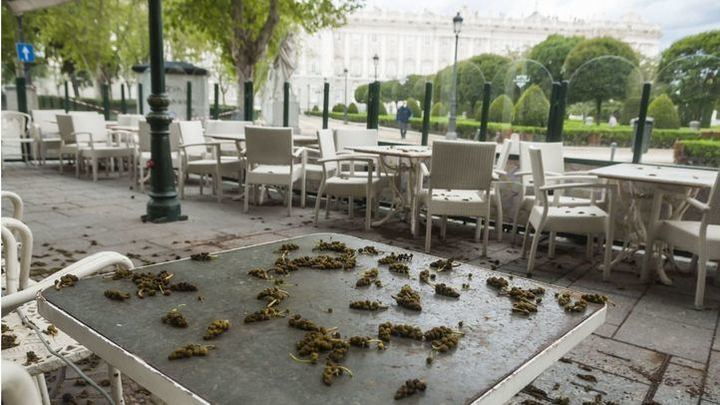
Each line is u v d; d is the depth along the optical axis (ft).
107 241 15.07
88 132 26.43
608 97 36.14
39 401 2.25
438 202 14.80
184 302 4.25
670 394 7.52
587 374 8.03
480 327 3.92
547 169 16.46
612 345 9.15
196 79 39.42
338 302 4.38
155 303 4.20
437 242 16.55
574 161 18.48
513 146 19.26
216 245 15.15
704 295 12.06
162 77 17.31
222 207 21.16
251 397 2.81
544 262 14.60
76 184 25.27
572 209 13.87
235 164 22.29
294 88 35.32
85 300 4.21
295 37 42.29
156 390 3.07
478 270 5.51
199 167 22.21
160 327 3.72
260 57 38.55
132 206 20.39
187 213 19.57
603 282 12.91
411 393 2.88
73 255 13.47
